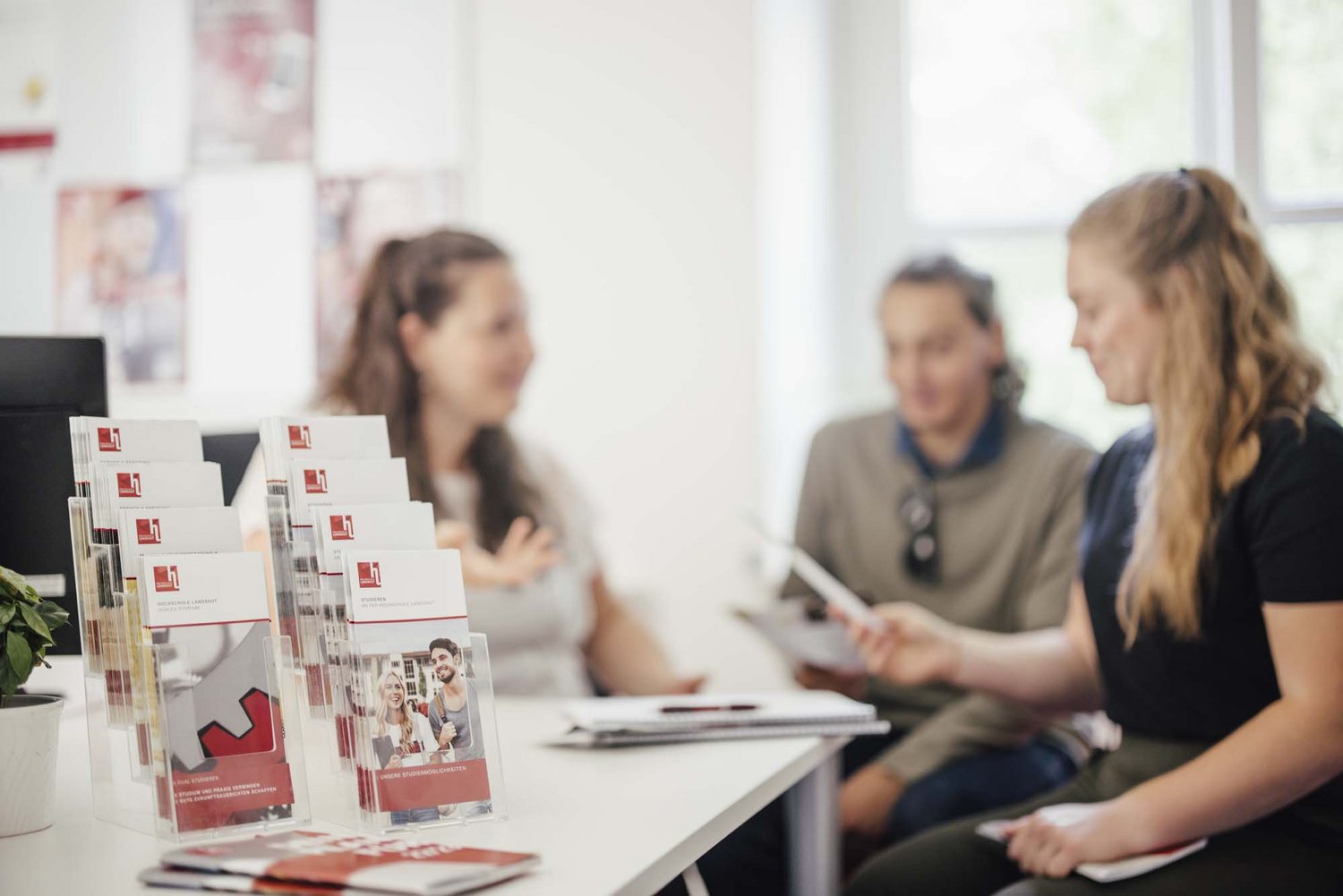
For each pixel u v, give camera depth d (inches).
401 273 87.1
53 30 117.9
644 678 90.2
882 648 69.8
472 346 85.9
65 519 53.3
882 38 115.0
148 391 115.9
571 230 108.6
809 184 112.7
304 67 113.8
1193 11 105.7
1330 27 101.0
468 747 39.2
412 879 29.9
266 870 30.8
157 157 116.1
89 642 40.0
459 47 111.0
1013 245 111.5
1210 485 54.7
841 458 97.7
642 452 106.3
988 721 84.5
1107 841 51.2
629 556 106.0
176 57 115.7
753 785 45.3
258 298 114.3
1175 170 59.9
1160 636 56.8
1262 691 55.2
